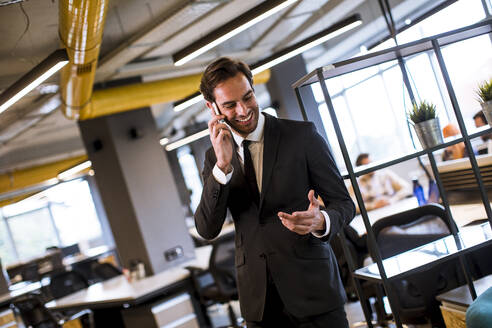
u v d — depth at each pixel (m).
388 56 2.01
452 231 2.12
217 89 1.53
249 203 1.64
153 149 6.63
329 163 1.60
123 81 6.78
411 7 6.36
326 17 6.84
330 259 1.66
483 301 1.55
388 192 5.36
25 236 15.71
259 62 5.38
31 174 11.62
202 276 5.09
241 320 5.20
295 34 7.27
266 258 1.60
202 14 5.34
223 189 1.57
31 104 6.99
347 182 5.46
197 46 4.16
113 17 4.81
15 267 11.45
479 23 1.99
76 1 3.01
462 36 2.10
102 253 11.18
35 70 3.66
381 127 8.86
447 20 4.29
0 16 4.21
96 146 6.52
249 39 6.92
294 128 1.62
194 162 13.53
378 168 1.85
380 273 1.80
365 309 2.02
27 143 9.79
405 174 8.27
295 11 6.24
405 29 4.56
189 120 11.91
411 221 2.83
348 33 7.50
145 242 6.29
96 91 6.09
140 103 6.39
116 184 6.46
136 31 5.35
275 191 1.58
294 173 1.58
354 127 9.43
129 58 6.04
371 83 8.73
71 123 9.22
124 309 5.12
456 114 1.96
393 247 2.82
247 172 1.62
